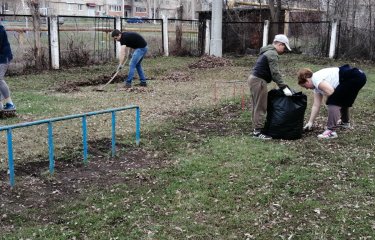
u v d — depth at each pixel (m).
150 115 8.41
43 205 4.40
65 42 16.56
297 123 6.68
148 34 22.80
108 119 7.96
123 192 4.70
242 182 4.95
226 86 12.23
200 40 20.70
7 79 12.98
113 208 4.31
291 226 3.96
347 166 5.54
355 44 18.66
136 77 14.09
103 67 15.70
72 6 63.81
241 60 18.89
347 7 18.73
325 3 20.70
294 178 5.09
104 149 6.25
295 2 25.38
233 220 4.07
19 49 14.86
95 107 9.07
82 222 4.02
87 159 5.79
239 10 23.23
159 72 15.28
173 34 20.58
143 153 6.10
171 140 6.72
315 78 6.69
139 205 4.38
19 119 7.90
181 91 11.24
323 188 4.83
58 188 4.82
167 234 3.81
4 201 4.45
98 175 5.24
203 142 6.61
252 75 6.70
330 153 6.06
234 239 3.74
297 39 20.50
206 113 8.67
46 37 17.92
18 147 6.24
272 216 4.16
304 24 20.06
